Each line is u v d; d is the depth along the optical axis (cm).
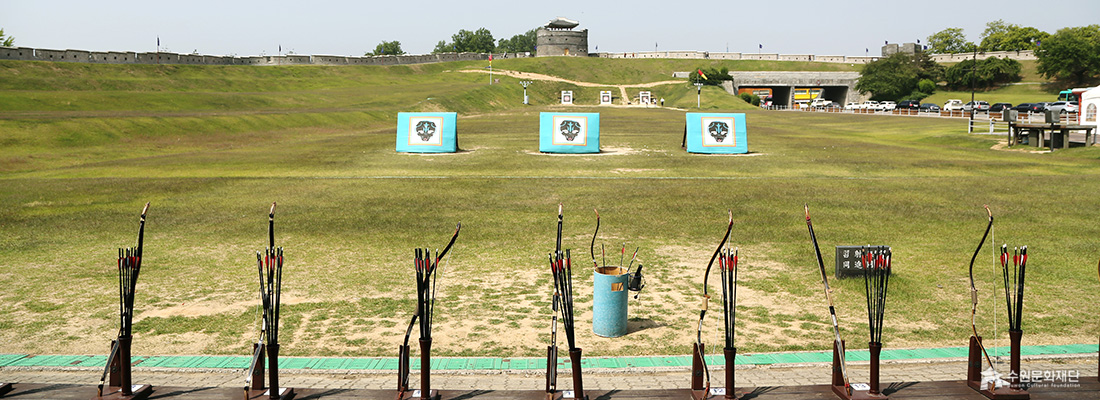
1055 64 12194
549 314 1111
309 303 1170
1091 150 3853
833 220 1939
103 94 6612
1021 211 2042
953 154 3941
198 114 5500
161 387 726
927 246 1606
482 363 882
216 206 2191
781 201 2278
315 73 11462
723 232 1791
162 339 985
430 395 681
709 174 3056
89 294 1224
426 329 671
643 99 11600
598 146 4019
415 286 1282
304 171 3139
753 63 15200
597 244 1658
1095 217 1942
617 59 15550
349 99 8438
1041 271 1361
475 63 14512
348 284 1294
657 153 3997
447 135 4009
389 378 820
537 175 3020
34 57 8312
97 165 3356
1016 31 16500
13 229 1827
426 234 1772
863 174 3048
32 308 1137
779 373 838
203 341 977
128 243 1667
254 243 1669
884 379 793
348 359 900
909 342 968
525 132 5588
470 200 2317
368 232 1797
